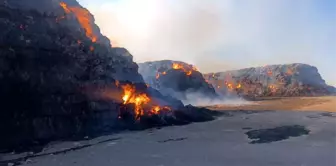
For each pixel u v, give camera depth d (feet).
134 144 88.43
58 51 104.94
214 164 64.85
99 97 112.98
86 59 115.34
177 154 74.95
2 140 82.58
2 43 88.43
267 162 65.51
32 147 83.97
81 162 68.28
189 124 129.90
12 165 66.39
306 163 63.98
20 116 88.94
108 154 75.92
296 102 242.17
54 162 68.54
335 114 153.38
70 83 103.91
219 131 109.50
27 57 93.91
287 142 87.20
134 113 124.16
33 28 103.14
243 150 77.87
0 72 86.17
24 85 91.30
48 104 96.02
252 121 134.00
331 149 76.89
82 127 104.42
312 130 106.42
